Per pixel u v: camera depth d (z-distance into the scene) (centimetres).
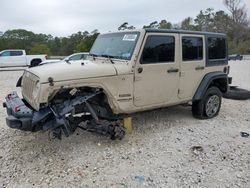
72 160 439
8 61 2280
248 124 621
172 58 552
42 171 408
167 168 417
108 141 508
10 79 1529
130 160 441
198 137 535
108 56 534
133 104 507
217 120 644
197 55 604
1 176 397
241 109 755
